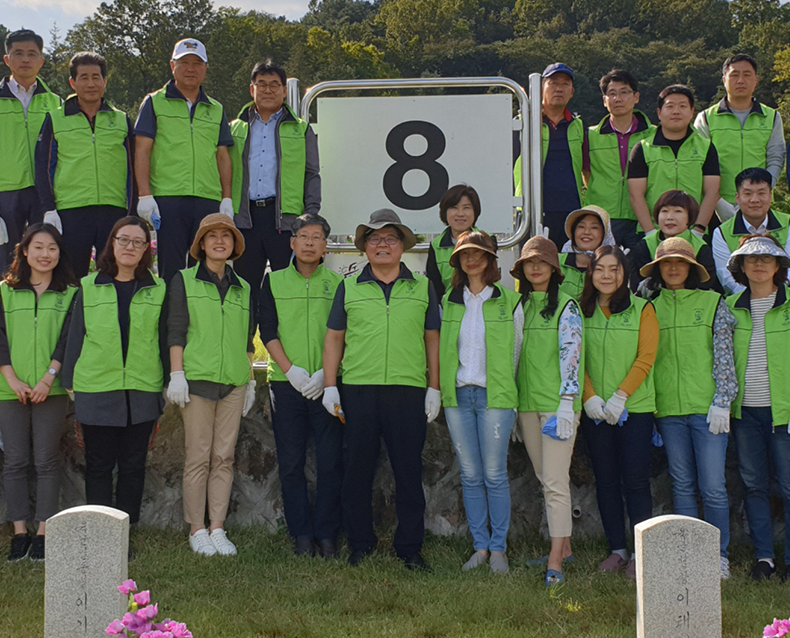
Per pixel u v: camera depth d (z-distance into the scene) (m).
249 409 5.34
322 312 5.26
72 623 3.33
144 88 61.25
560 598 4.49
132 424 5.00
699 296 5.10
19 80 5.90
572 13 96.75
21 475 5.09
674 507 5.18
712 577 3.26
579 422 5.20
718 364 4.97
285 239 6.01
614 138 6.44
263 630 4.05
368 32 95.00
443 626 4.12
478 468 5.05
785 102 52.69
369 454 5.00
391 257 5.04
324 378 5.08
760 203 5.40
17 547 5.03
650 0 90.06
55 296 5.12
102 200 5.66
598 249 5.06
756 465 5.04
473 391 4.99
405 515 5.02
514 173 6.68
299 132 6.02
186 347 5.05
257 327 5.95
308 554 5.09
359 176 6.40
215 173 5.86
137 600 3.19
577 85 63.81
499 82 6.32
